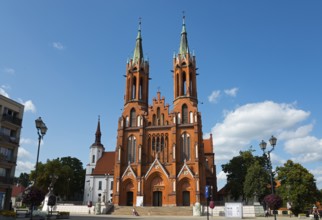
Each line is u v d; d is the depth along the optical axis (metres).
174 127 80.69
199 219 50.28
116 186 79.06
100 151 126.88
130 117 86.56
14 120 62.62
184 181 75.94
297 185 69.56
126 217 56.34
